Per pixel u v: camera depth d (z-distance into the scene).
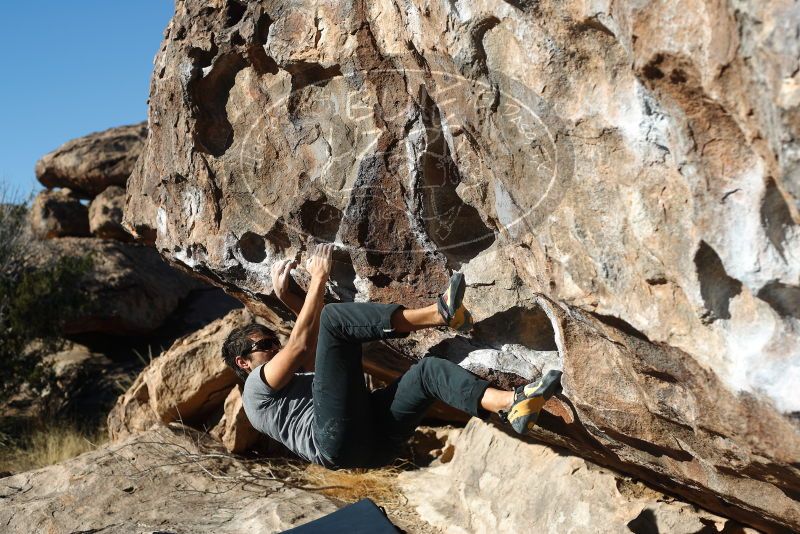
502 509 4.36
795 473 2.36
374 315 2.97
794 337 2.05
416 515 4.96
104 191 12.06
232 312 6.81
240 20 3.59
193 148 3.88
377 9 3.03
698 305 2.18
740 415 2.28
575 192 2.47
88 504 4.90
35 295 9.86
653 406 2.70
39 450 8.12
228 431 6.01
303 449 3.34
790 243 1.94
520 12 2.36
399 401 3.15
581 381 2.96
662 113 2.09
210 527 4.55
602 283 2.47
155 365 6.62
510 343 3.41
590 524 3.76
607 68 2.26
